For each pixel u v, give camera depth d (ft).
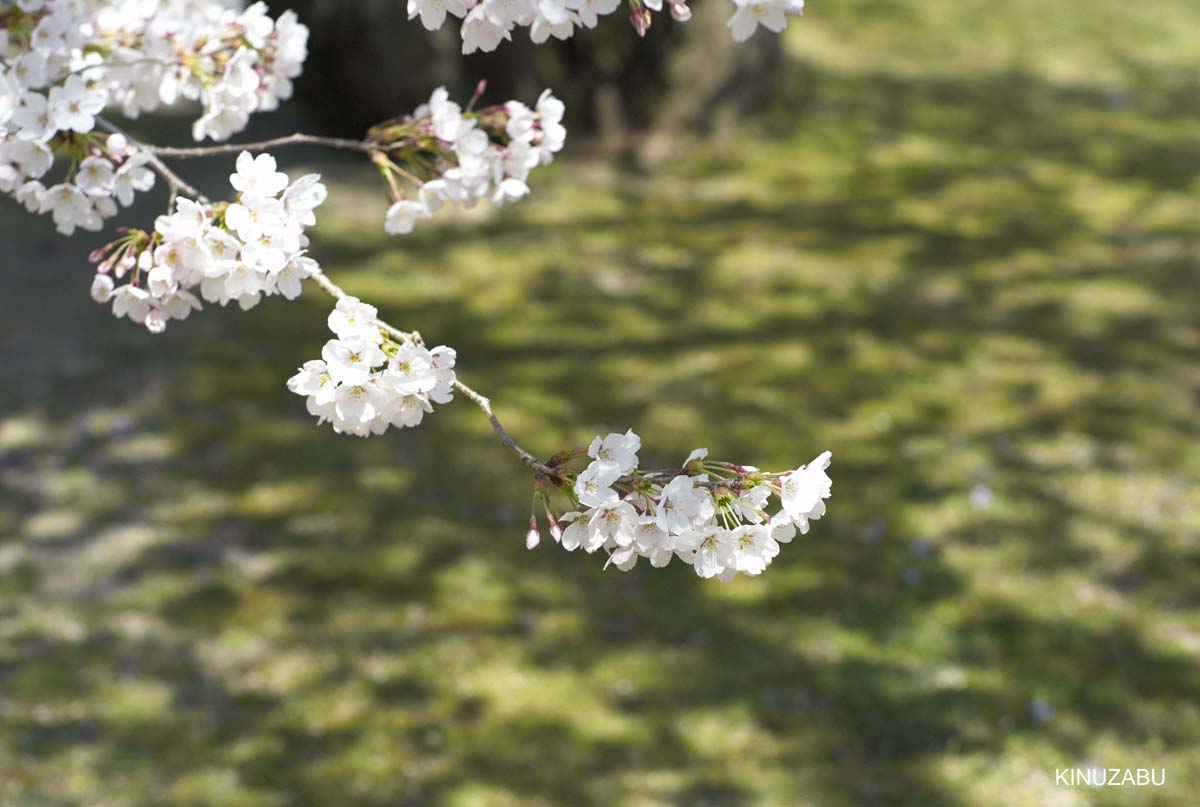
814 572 15.47
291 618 14.64
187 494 16.70
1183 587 15.33
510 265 22.80
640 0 5.44
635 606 14.96
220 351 19.98
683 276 22.74
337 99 25.54
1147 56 36.42
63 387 18.92
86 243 23.02
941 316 21.63
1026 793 12.41
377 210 24.44
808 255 23.58
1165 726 13.28
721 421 18.40
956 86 32.42
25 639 14.24
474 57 25.27
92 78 6.99
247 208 5.22
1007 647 14.32
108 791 12.34
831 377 19.65
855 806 12.27
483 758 12.82
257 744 12.96
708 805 12.27
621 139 27.22
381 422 5.13
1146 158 28.81
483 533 16.08
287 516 16.31
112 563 15.47
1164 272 23.50
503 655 14.14
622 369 19.67
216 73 7.09
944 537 16.11
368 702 13.50
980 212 25.62
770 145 27.91
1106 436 18.35
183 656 14.08
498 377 19.34
